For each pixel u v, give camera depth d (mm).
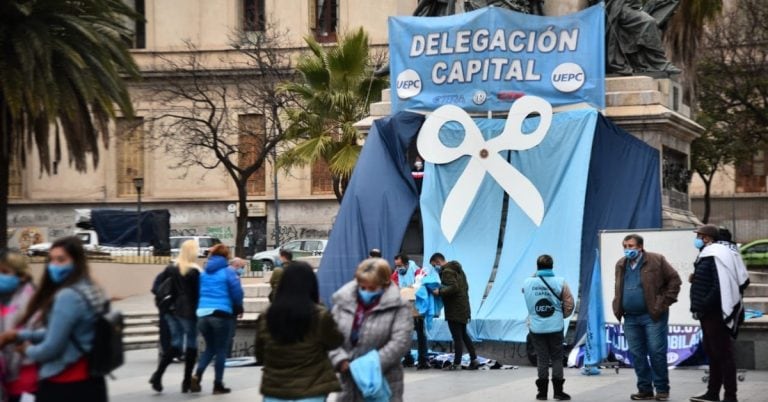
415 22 22719
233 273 16125
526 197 21094
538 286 14758
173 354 16422
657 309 14531
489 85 22172
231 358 21406
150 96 60844
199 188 61594
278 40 59969
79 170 31844
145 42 61906
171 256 45562
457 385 16594
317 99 37281
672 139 22906
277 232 53625
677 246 17484
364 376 9438
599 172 21172
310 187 61094
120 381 18125
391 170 22109
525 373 18438
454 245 21359
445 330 20109
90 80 29703
